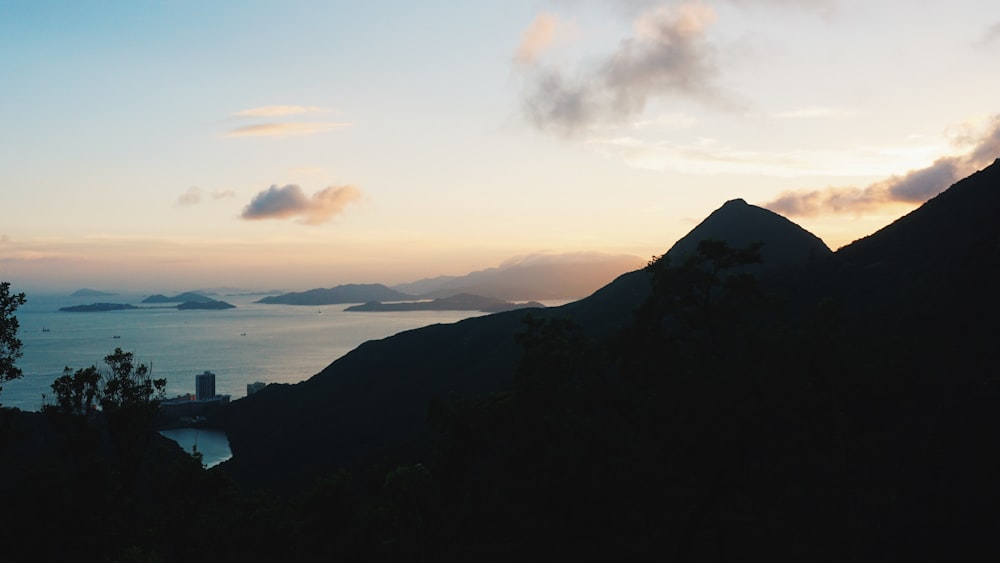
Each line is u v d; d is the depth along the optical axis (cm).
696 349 2373
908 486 2875
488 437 2455
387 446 6806
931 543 2478
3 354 3003
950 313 4834
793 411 2002
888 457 3011
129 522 3278
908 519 2650
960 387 3650
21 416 5503
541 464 2284
